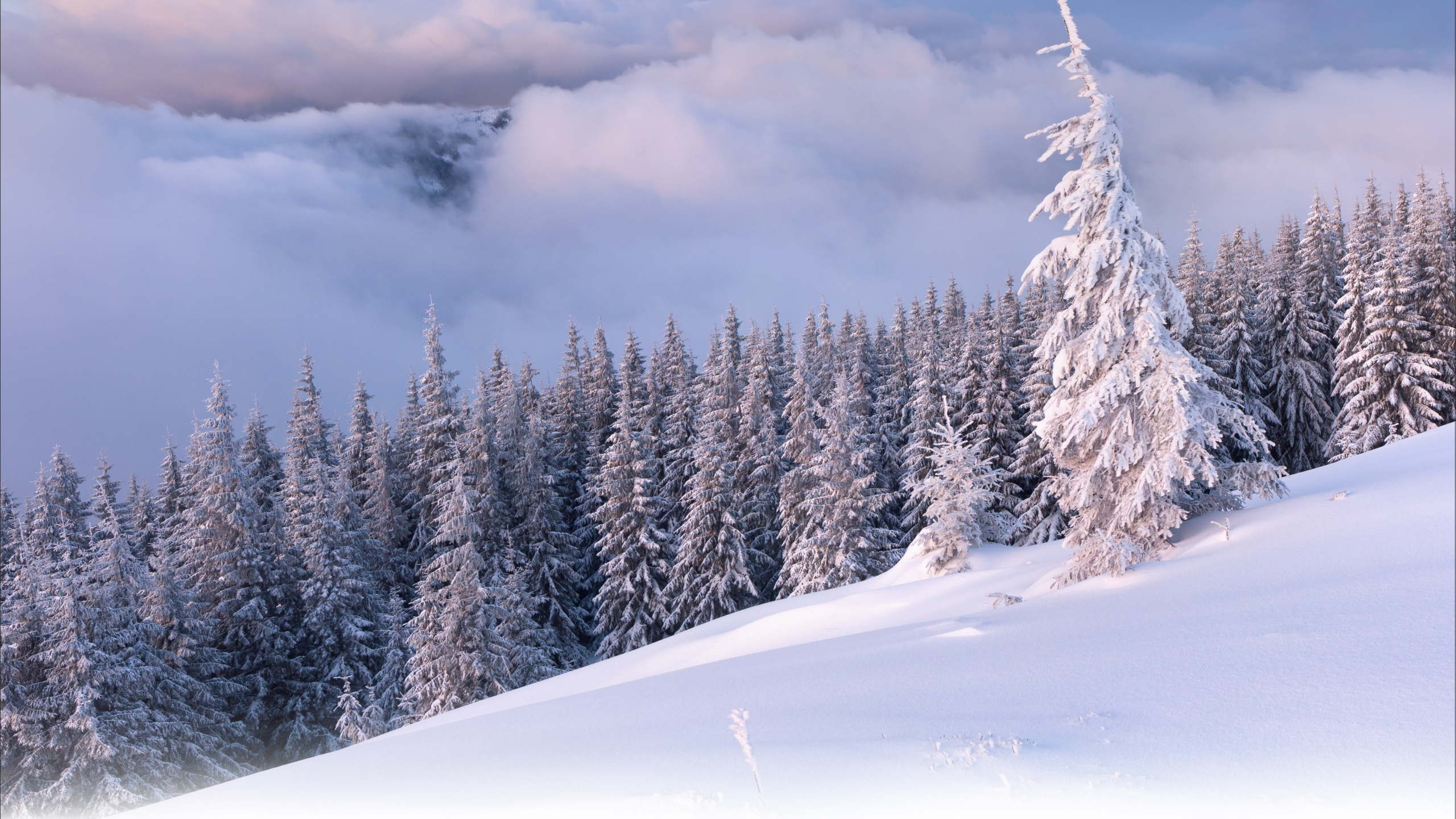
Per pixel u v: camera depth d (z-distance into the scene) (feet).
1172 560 49.47
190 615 106.22
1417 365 119.24
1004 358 131.23
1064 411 55.67
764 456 148.56
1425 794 16.83
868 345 194.08
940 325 204.33
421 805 25.95
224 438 118.93
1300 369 144.56
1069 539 56.13
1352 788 17.79
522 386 199.31
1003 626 43.29
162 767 89.56
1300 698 23.54
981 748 23.17
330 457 187.42
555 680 92.58
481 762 30.35
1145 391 52.85
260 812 29.37
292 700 113.80
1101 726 24.50
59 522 152.97
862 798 20.49
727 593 130.21
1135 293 52.47
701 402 176.35
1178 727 23.30
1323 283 155.02
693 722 32.32
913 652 41.22
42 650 89.81
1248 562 42.98
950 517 90.48
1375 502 46.01
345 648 119.34
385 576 146.51
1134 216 52.90
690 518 132.87
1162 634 33.96
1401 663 24.32
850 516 120.47
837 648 48.29
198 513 118.01
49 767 86.38
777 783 22.29
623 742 30.12
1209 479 50.75
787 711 32.32
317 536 119.85
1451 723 19.88
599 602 138.31
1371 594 31.42
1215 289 157.38
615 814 21.48
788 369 193.16
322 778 33.04
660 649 92.38
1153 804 18.40
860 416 154.71
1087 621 39.93
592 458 169.68
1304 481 66.23
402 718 104.94
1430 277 129.29
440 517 117.19
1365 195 178.60
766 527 147.74
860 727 28.07
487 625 106.52
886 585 93.71
